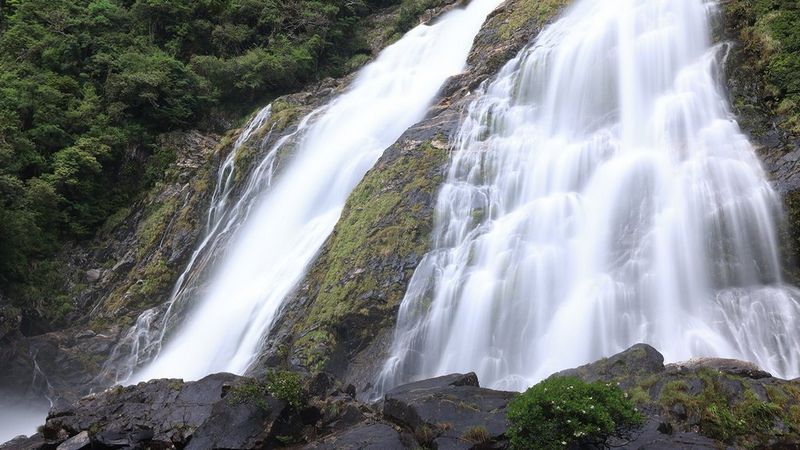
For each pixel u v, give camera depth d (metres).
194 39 38.44
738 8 20.09
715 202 15.71
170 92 34.19
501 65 24.91
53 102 31.92
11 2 37.81
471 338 15.73
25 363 23.23
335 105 29.80
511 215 17.91
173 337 23.45
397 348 16.36
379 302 17.14
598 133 19.33
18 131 29.77
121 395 12.34
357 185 21.64
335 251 19.58
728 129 17.39
